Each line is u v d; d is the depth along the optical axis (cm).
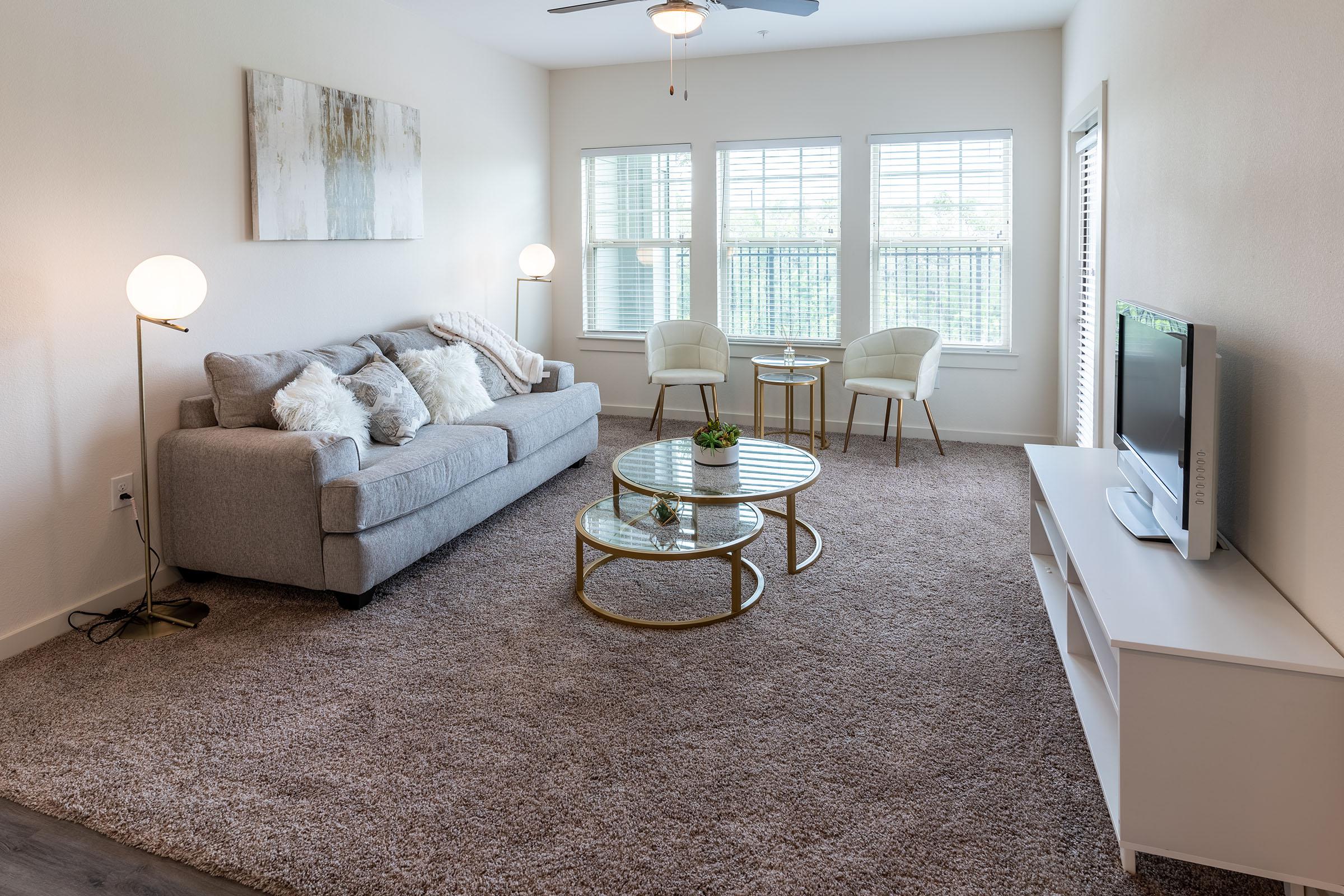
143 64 325
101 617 313
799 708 246
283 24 394
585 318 666
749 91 596
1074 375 508
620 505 359
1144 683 168
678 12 357
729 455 361
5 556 285
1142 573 205
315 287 422
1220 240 238
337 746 229
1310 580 179
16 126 281
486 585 340
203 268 357
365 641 292
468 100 543
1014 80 539
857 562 361
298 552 317
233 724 240
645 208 640
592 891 175
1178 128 279
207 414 349
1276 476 198
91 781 215
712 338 601
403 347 450
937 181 567
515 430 418
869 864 182
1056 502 263
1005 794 205
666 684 260
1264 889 174
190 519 331
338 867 183
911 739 229
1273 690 162
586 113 638
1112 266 384
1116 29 374
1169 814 171
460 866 183
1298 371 186
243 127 374
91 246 308
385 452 365
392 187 469
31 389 291
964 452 549
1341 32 165
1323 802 163
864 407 604
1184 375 198
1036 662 271
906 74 560
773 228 610
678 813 199
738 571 305
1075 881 177
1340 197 166
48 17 289
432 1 466
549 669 271
